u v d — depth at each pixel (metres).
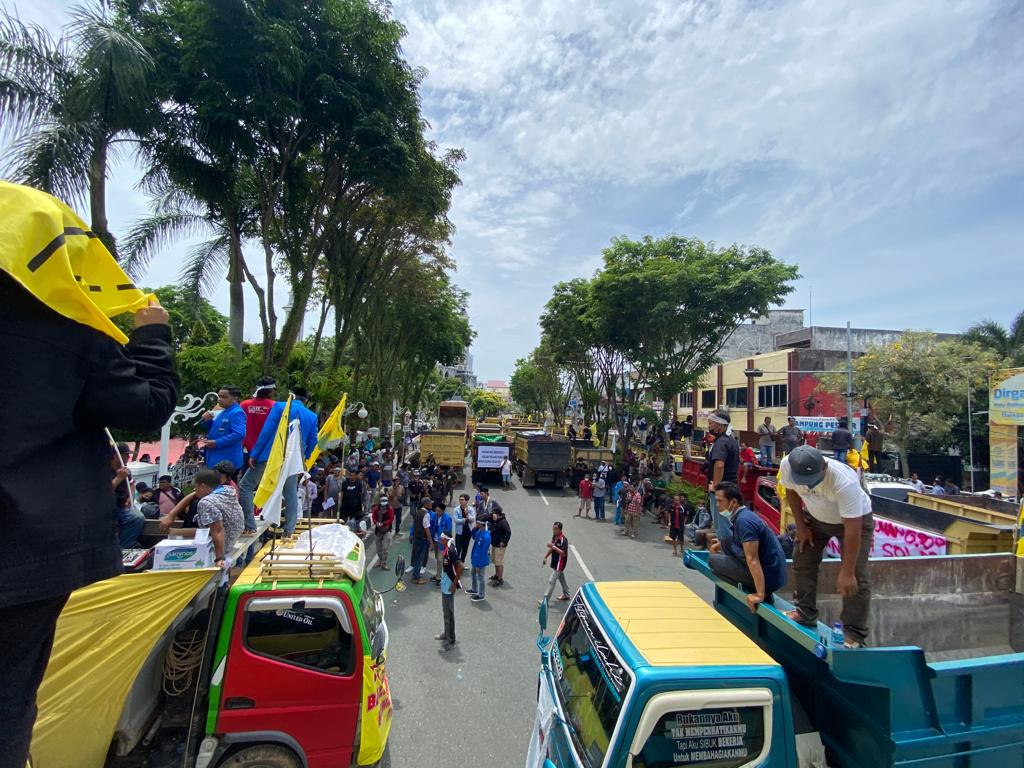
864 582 3.59
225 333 27.17
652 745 3.03
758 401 33.78
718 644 3.47
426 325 32.06
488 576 12.02
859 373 23.17
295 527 6.08
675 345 24.41
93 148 10.08
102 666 3.68
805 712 3.72
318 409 16.11
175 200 14.02
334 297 19.91
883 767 3.09
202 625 4.70
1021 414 16.17
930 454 24.92
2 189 1.38
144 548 5.34
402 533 15.81
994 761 3.31
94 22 9.34
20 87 9.41
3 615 1.29
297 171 14.83
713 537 4.83
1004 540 7.27
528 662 7.88
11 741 1.28
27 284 1.29
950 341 23.12
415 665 7.71
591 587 4.38
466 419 36.09
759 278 19.89
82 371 1.42
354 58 13.32
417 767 5.51
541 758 3.90
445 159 19.05
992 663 3.33
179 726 4.38
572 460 26.58
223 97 11.54
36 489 1.27
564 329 31.73
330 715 4.44
